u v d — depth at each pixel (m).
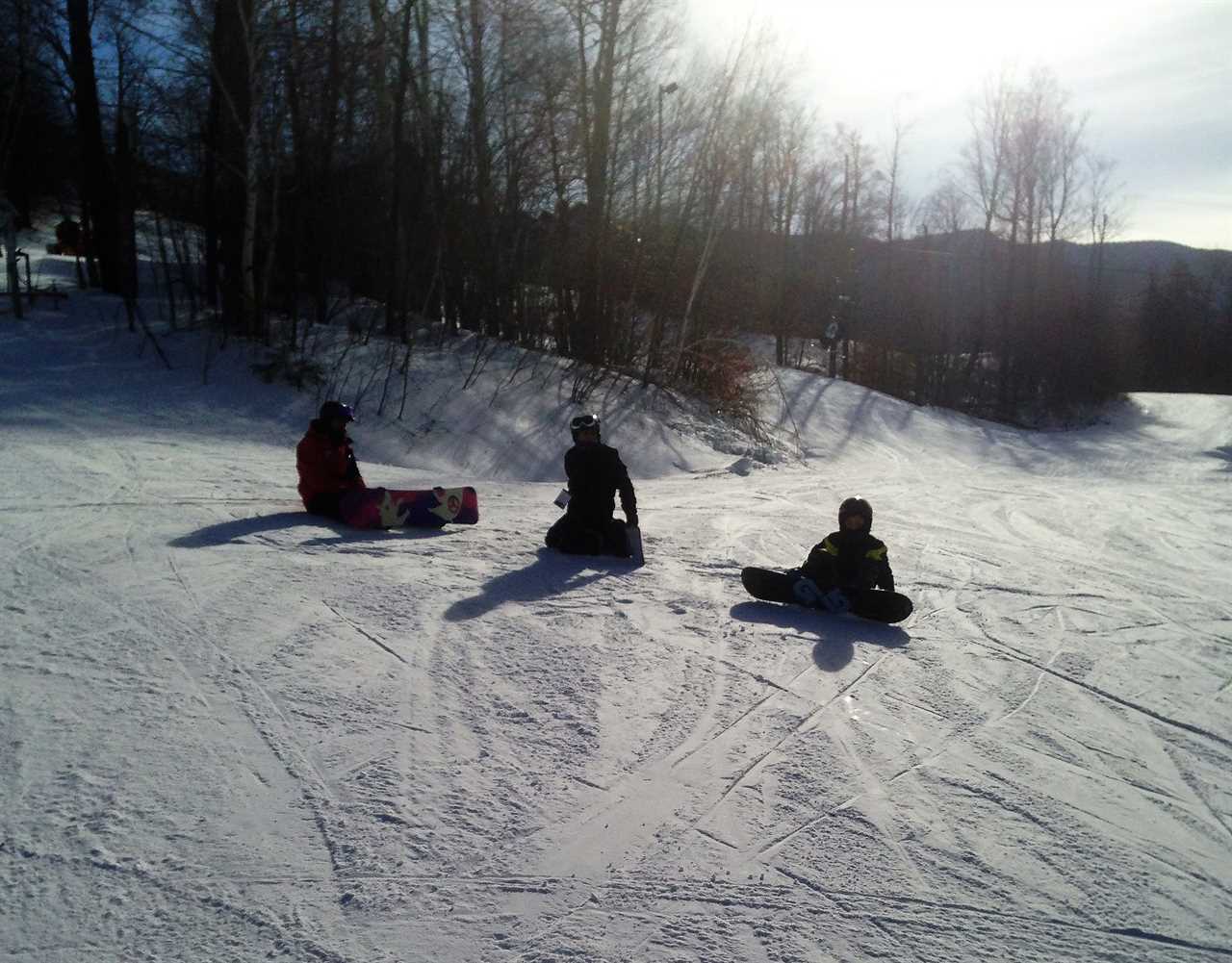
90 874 3.16
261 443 13.85
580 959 2.88
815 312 46.81
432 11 23.12
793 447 25.72
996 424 39.91
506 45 23.78
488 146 23.66
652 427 20.77
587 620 6.30
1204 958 2.98
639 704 4.90
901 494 14.28
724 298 29.52
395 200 20.45
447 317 22.95
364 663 5.20
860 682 5.41
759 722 4.76
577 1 22.97
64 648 5.05
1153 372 77.62
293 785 3.83
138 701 4.48
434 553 7.93
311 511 9.11
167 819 3.52
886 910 3.19
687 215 25.31
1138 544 10.55
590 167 23.53
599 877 3.32
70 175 39.03
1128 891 3.36
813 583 6.77
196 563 6.93
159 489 9.65
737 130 25.97
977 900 3.27
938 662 5.86
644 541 9.37
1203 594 7.98
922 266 48.88
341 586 6.64
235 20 18.58
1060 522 11.95
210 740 4.16
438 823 3.62
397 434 16.20
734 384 25.84
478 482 13.95
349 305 22.98
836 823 3.77
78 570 6.50
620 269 25.20
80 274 22.83
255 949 2.86
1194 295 78.44
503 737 4.41
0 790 3.62
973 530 11.09
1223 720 5.05
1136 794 4.15
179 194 22.39
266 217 20.81
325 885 3.19
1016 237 48.88
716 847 3.55
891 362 44.00
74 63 21.58
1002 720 4.95
